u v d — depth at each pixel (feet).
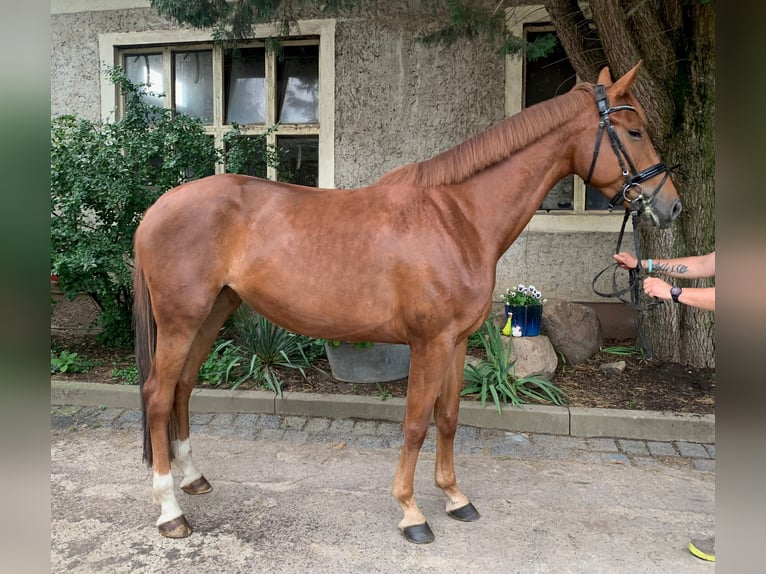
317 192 7.34
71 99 18.03
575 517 7.61
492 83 15.83
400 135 16.43
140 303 7.48
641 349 13.79
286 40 16.99
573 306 13.78
